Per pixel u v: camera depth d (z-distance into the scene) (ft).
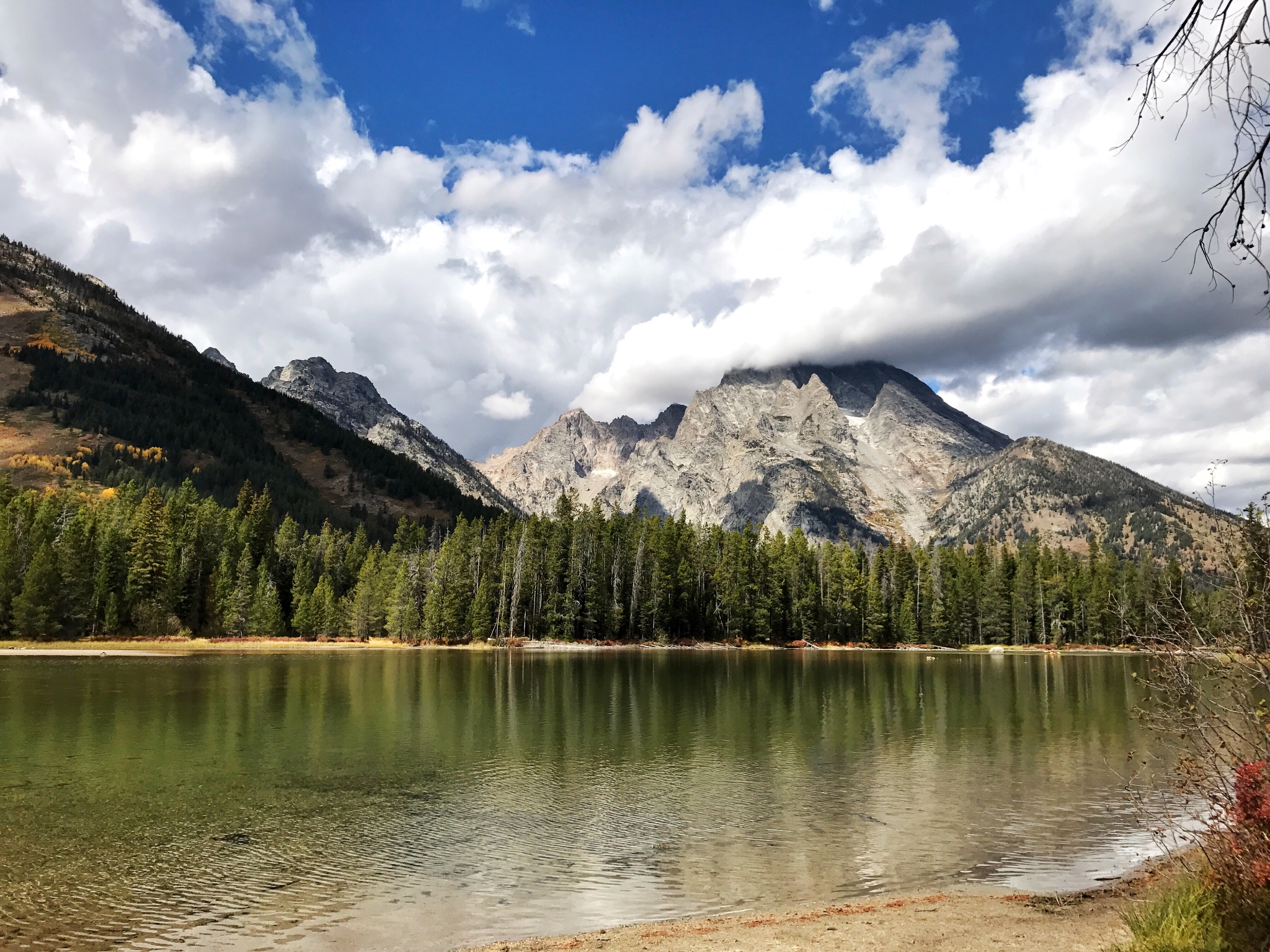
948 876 75.00
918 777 118.52
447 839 85.76
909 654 495.00
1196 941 41.98
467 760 129.29
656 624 510.99
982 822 93.40
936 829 90.58
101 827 88.89
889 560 615.57
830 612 572.51
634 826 91.40
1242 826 41.91
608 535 545.03
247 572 458.91
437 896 68.59
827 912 62.69
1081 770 123.54
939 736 157.58
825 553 630.33
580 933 59.62
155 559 421.59
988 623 577.43
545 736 154.20
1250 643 38.14
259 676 261.24
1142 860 78.79
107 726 155.63
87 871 74.13
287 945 57.67
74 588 389.39
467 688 238.89
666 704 205.87
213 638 447.01
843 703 212.84
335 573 568.41
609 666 339.16
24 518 433.89
